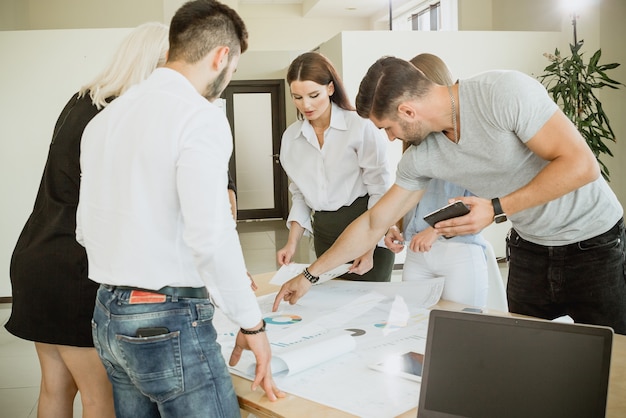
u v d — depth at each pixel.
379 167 2.59
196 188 1.27
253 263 7.68
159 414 1.51
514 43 7.14
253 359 1.64
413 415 1.31
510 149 1.82
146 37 1.79
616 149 6.91
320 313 2.03
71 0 8.14
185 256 1.34
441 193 2.29
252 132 11.66
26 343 4.56
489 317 1.27
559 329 1.21
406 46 6.93
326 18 13.57
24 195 6.01
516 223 2.10
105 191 1.36
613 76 6.86
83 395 1.92
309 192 2.71
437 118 1.83
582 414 1.16
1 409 3.37
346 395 1.41
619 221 2.06
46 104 5.97
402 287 2.25
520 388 1.21
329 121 2.61
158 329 1.32
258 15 13.41
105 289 1.37
